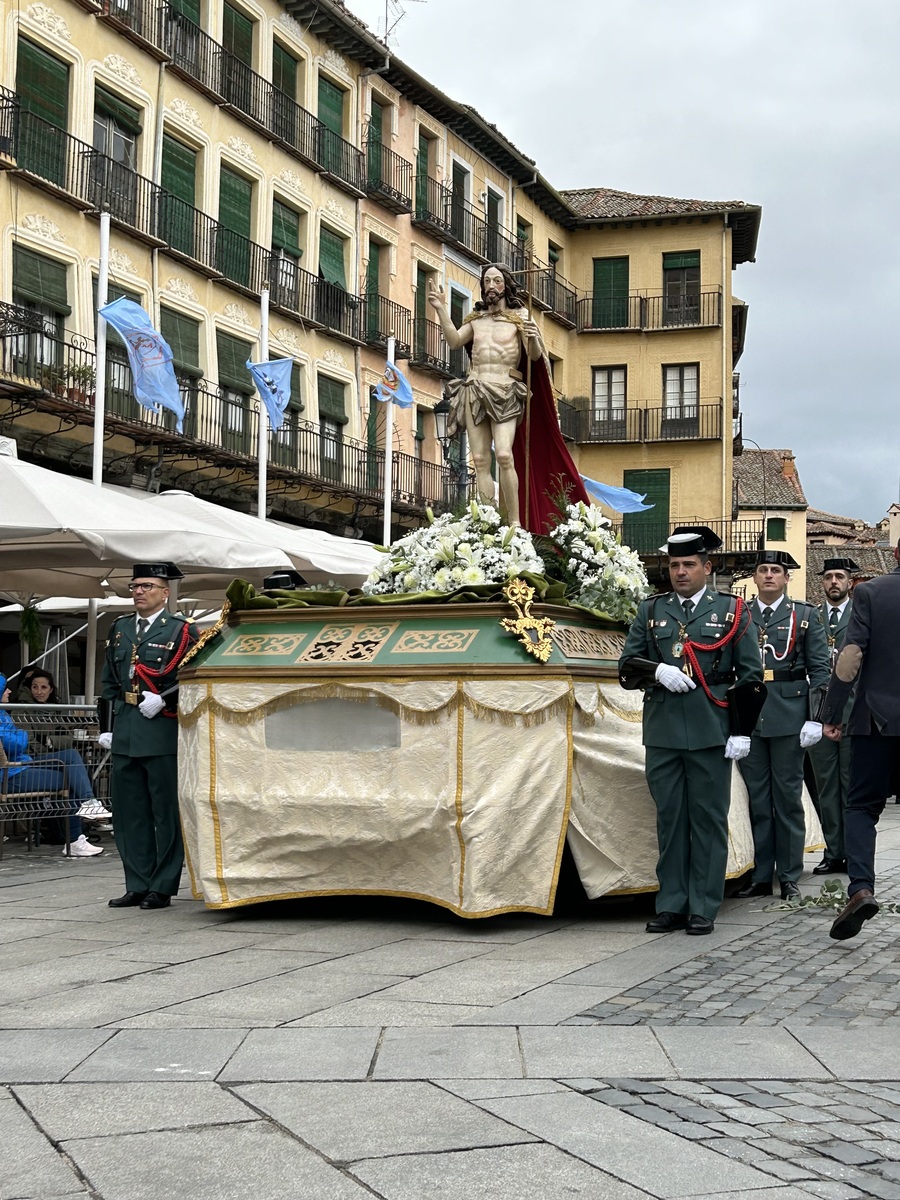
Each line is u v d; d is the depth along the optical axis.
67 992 5.59
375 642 7.41
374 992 5.53
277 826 7.39
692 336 44.41
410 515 35.56
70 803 10.79
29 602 15.26
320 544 14.92
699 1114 3.90
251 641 7.74
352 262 34.38
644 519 44.22
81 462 25.25
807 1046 4.66
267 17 31.30
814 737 8.45
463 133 39.28
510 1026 4.91
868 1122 3.88
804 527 65.00
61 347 24.34
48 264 24.28
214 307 29.03
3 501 10.42
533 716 7.04
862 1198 3.32
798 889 8.67
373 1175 3.44
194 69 28.55
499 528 8.55
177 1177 3.43
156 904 7.96
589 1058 4.48
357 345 34.06
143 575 8.28
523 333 9.91
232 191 30.14
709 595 7.31
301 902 8.06
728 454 43.91
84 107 25.23
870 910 6.06
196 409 28.14
